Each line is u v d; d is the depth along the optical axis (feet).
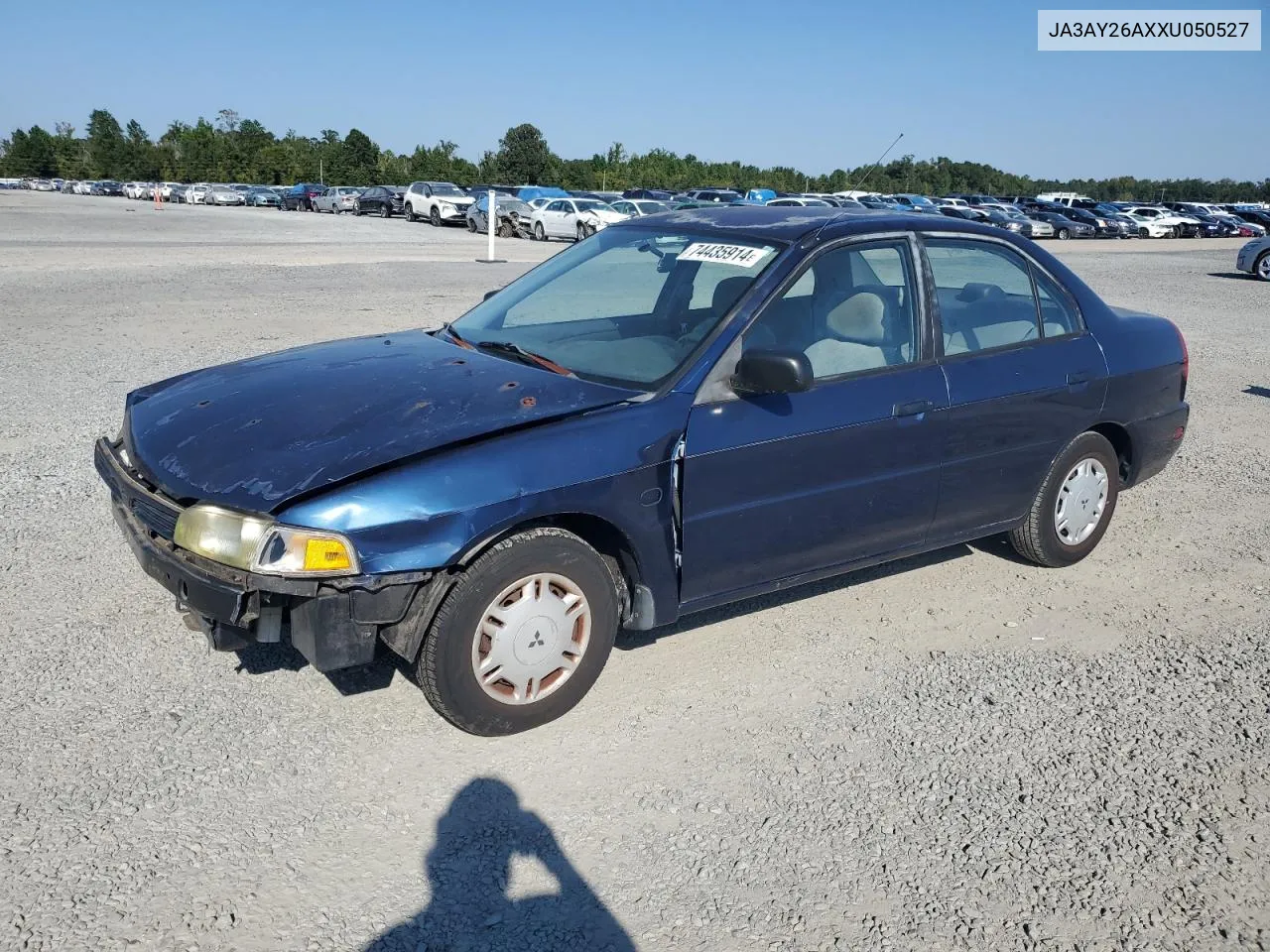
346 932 8.61
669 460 11.82
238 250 74.69
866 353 13.73
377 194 153.58
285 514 10.07
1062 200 174.60
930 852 9.97
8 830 9.54
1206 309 53.83
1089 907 9.30
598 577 11.71
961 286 14.97
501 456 10.84
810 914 9.07
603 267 15.12
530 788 10.69
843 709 12.53
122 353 31.48
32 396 25.70
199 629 11.37
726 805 10.55
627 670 13.24
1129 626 15.23
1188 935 9.02
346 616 10.24
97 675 12.35
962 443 14.55
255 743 11.18
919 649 14.23
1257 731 12.36
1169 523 19.86
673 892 9.29
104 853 9.33
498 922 8.83
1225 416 28.96
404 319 39.93
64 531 16.84
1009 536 17.02
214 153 341.21
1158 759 11.70
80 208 164.14
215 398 12.37
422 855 9.61
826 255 13.57
